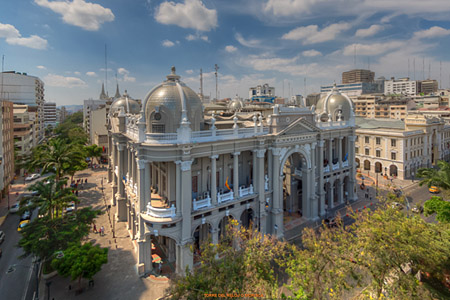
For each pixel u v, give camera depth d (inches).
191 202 1244.5
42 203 1337.4
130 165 1603.1
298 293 836.0
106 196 2306.8
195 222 1257.4
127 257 1376.7
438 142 3198.8
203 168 1370.6
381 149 2903.5
